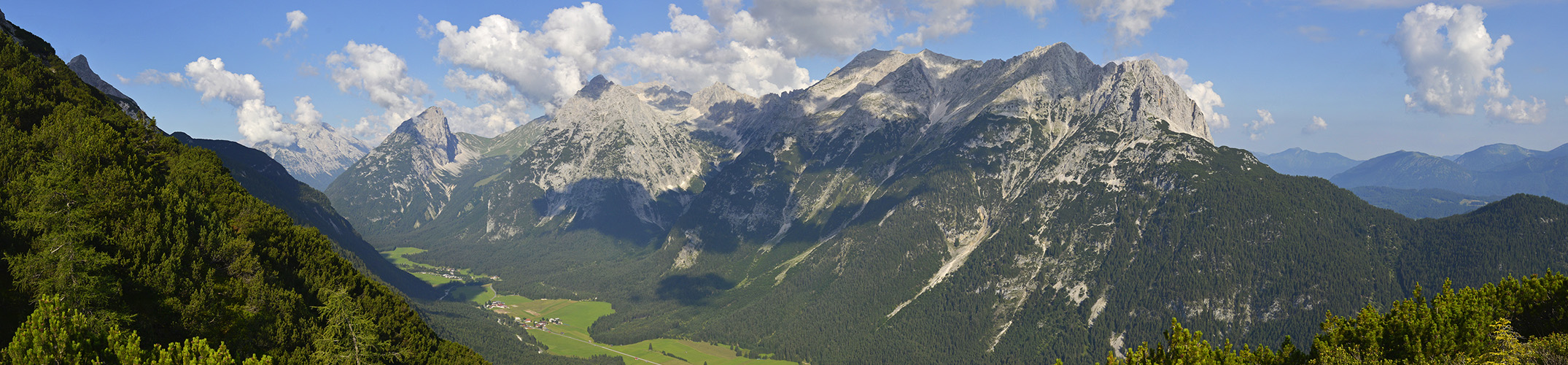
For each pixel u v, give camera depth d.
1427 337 66.06
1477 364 63.16
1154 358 70.00
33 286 76.38
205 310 90.88
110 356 59.56
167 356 59.84
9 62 144.12
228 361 60.28
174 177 131.12
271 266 116.62
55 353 56.78
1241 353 71.38
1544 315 69.88
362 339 111.00
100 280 79.31
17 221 85.12
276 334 99.88
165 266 91.69
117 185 101.94
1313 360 67.56
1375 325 68.50
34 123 123.44
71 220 87.81
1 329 71.25
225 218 127.56
